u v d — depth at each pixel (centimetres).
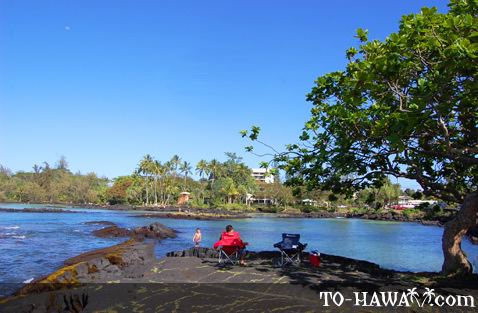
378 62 953
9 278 1658
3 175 15612
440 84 940
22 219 6112
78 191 14362
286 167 1423
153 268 1297
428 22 886
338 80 1282
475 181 1435
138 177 13738
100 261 1380
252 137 1395
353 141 1170
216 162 13150
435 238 4188
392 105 1123
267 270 1247
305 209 10919
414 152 1243
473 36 838
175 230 4769
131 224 5569
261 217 8912
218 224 6206
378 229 5634
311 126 1314
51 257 2281
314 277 1151
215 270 1245
